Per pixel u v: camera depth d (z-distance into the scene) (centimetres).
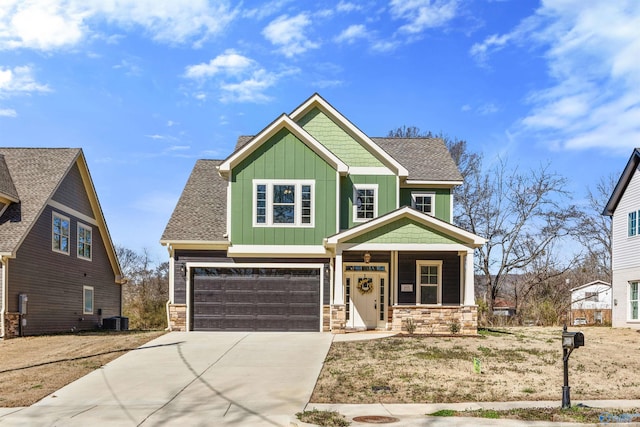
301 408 1100
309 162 2259
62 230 2716
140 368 1501
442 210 2447
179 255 2250
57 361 1614
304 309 2231
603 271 4591
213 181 2647
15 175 2580
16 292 2273
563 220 3922
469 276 2059
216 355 1664
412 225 2058
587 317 3822
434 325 2105
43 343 2019
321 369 1461
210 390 1262
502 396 1187
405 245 2050
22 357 1719
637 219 2745
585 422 956
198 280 2247
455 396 1187
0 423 1016
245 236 2241
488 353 1667
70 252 2808
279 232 2239
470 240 2058
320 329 2219
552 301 3772
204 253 2248
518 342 1895
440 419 988
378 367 1468
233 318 2230
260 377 1380
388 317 2250
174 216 2367
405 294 2262
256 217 2245
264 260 2247
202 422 1009
